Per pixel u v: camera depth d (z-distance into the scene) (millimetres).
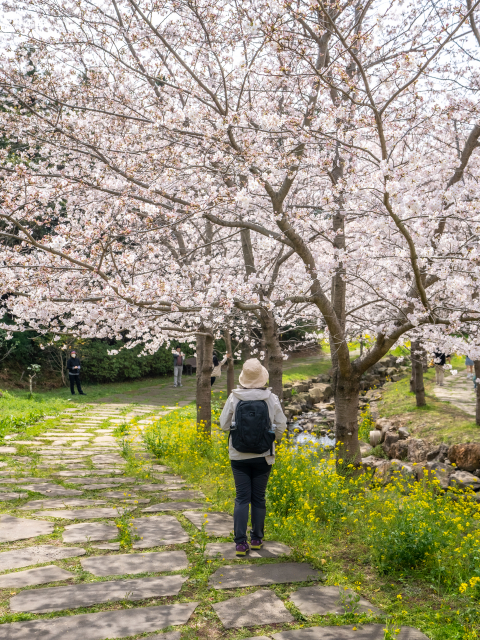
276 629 2719
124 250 5719
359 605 3004
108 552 3734
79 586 3145
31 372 18438
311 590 3199
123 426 10625
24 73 6621
